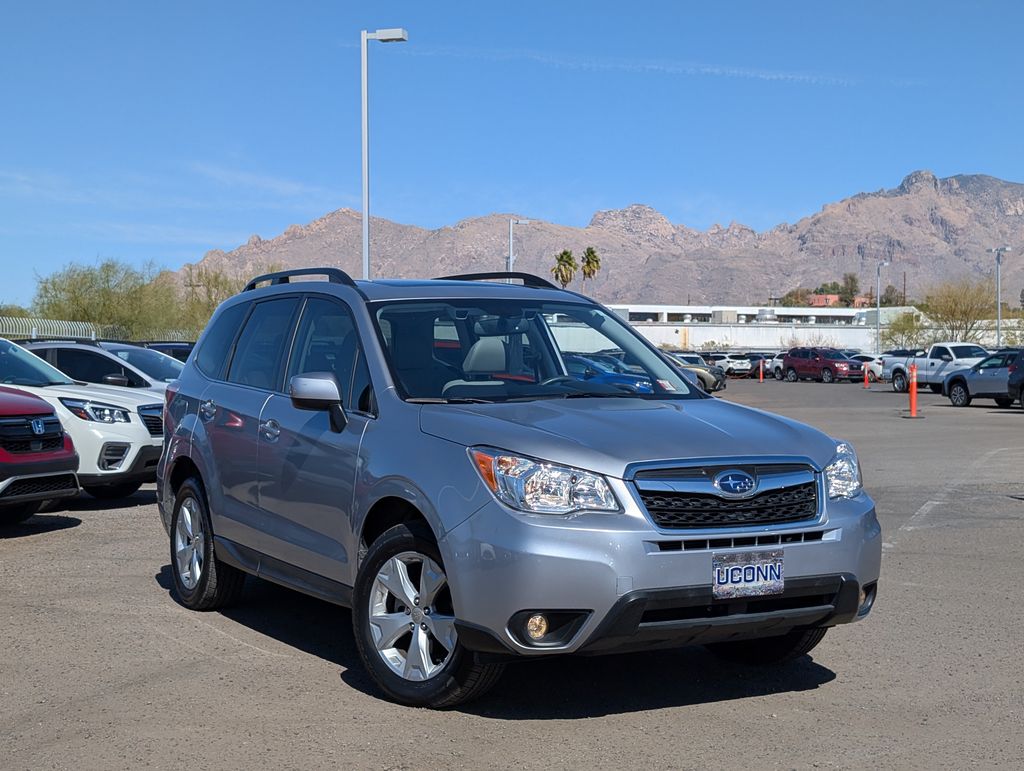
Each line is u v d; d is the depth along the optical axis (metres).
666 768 4.42
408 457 5.21
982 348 42.75
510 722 4.97
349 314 6.18
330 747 4.64
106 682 5.57
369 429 5.54
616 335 6.55
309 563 5.92
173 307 61.06
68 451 10.01
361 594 5.34
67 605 7.27
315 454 5.85
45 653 6.10
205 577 6.97
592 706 5.21
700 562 4.73
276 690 5.44
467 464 4.94
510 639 4.68
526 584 4.62
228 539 6.75
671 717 5.06
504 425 5.05
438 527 4.93
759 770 4.41
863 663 6.01
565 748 4.64
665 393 6.06
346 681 5.59
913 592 7.79
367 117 24.89
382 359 5.77
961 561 8.90
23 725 4.93
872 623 6.92
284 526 6.15
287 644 6.33
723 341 110.81
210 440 6.93
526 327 6.26
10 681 5.59
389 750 4.61
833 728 4.92
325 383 5.63
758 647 5.87
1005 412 29.55
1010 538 9.92
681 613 4.78
